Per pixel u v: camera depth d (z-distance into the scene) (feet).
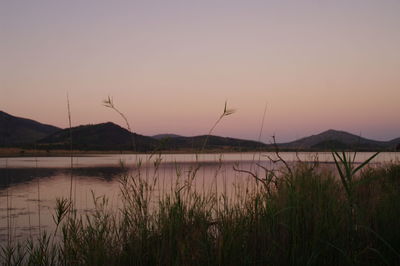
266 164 70.64
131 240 12.22
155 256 11.23
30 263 11.82
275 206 13.08
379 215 12.03
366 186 16.46
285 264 10.23
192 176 13.92
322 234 10.37
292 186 13.14
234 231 10.75
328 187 13.71
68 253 11.76
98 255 11.14
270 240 11.14
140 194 13.20
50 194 45.60
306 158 17.98
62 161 173.99
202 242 10.69
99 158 219.41
